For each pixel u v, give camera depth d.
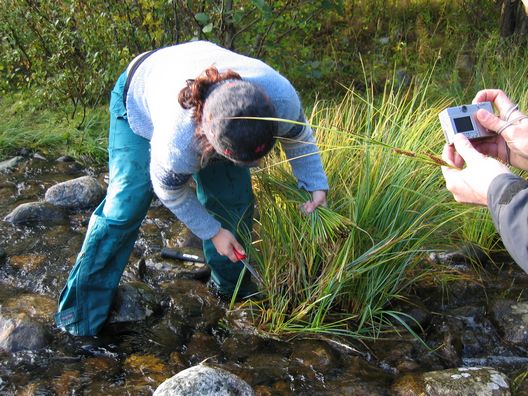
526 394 2.57
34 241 3.71
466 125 1.90
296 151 2.50
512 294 3.23
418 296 3.20
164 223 3.96
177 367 2.71
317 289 2.85
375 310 2.94
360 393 2.56
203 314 3.06
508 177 1.59
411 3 6.68
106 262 2.75
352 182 3.04
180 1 5.07
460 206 3.22
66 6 5.11
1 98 5.57
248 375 2.66
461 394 2.49
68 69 5.16
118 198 2.65
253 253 2.93
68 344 2.82
